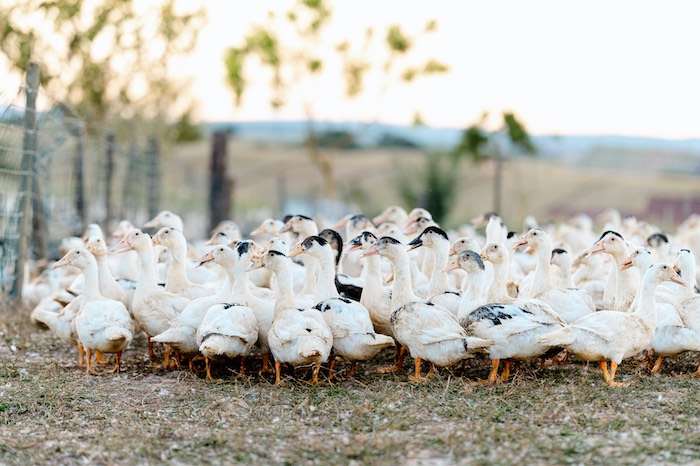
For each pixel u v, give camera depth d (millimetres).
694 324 9516
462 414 8195
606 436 7555
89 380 9852
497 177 30812
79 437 7859
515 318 9102
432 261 12352
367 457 7180
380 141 55188
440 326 9203
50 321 10938
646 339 9172
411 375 9727
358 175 47375
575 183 43781
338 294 10391
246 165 54656
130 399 9047
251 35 31172
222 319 9344
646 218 34062
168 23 23594
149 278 10703
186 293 11070
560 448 7234
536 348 9023
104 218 21281
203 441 7633
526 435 7566
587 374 9641
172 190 33844
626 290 10750
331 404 8672
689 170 48094
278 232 13062
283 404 8773
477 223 14914
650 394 8812
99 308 10016
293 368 10055
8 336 12055
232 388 9352
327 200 35719
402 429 7855
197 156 48188
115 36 23062
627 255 10773
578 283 12469
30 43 21172
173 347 9805
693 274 10812
